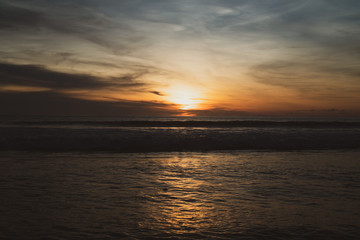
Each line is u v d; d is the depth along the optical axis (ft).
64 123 90.48
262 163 28.09
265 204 14.76
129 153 34.68
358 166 26.48
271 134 53.31
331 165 27.07
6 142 39.73
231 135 50.80
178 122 94.38
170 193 16.85
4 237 10.19
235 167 25.82
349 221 12.31
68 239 10.16
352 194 16.76
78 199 15.30
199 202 15.07
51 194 16.17
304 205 14.60
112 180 20.06
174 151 36.94
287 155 34.06
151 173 22.77
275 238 10.53
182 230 11.24
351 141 46.80
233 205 14.58
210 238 10.50
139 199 15.53
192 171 23.76
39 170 23.22
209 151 37.37
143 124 90.17
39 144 39.22
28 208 13.62
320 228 11.50
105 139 43.75
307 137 49.73
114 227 11.43
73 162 27.58
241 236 10.69
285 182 19.83
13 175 21.09
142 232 10.98
